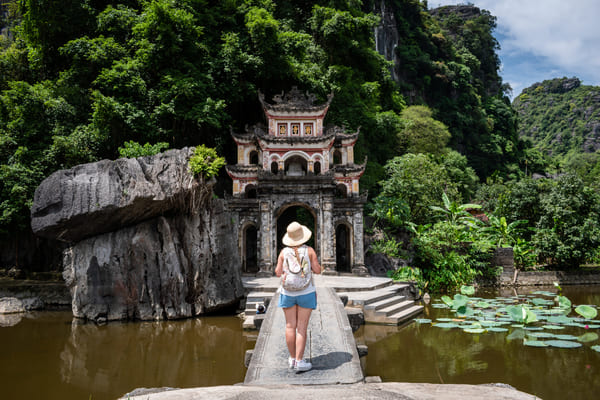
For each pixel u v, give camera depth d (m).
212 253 14.99
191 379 8.41
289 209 29.06
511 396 4.16
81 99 23.97
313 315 9.05
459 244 25.17
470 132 72.12
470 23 94.44
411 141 41.81
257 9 27.56
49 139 21.94
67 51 23.91
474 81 84.69
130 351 10.46
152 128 22.77
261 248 20.47
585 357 9.71
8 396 7.58
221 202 15.77
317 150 21.56
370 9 54.91
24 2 26.47
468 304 17.23
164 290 14.20
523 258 27.98
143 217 14.15
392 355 9.99
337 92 31.20
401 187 27.31
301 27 35.09
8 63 27.95
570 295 21.59
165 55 23.89
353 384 5.36
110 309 13.96
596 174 74.50
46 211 13.24
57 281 20.39
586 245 28.05
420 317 14.84
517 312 12.02
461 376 8.48
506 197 34.19
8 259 24.09
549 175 82.62
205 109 23.02
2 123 22.59
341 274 21.19
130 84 22.23
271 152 21.48
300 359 5.91
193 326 13.19
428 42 74.00
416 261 23.27
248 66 26.64
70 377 8.61
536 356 9.82
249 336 11.91
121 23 24.86
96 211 13.01
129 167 13.49
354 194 23.08
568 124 134.12
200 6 27.86
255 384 5.37
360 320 10.67
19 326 13.48
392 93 44.09
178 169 14.18
